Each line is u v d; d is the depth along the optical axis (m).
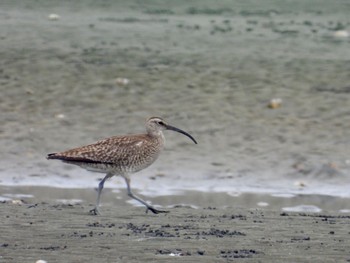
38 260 10.01
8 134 18.92
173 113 19.94
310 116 19.78
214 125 19.38
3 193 15.80
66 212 13.45
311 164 17.78
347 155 18.17
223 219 13.06
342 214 14.02
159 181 17.11
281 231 12.09
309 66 22.66
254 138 18.86
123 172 14.29
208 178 17.31
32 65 22.33
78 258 10.18
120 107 20.23
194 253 10.54
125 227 12.16
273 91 20.92
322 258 10.41
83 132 19.19
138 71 22.06
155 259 10.19
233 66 22.56
